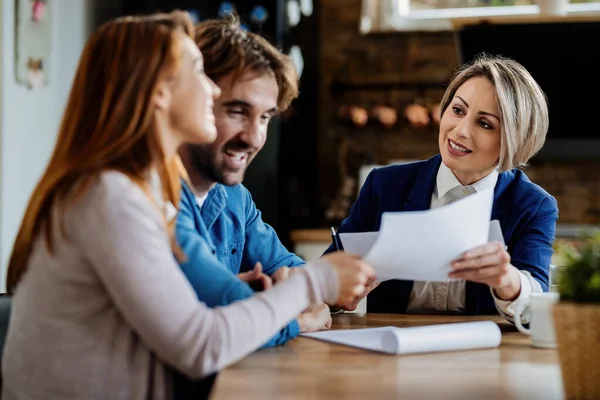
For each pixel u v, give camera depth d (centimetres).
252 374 129
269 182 398
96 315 123
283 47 417
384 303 210
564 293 117
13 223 341
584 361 112
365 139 455
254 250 193
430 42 451
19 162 346
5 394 128
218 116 157
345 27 457
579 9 437
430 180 211
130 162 125
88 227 119
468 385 121
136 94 125
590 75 391
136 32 128
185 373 122
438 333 149
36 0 355
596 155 418
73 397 121
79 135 127
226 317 124
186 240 148
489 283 164
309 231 396
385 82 454
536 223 203
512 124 191
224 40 157
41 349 122
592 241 119
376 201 219
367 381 124
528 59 389
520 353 148
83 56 130
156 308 117
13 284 135
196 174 165
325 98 458
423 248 144
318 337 162
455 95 198
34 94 360
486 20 381
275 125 399
